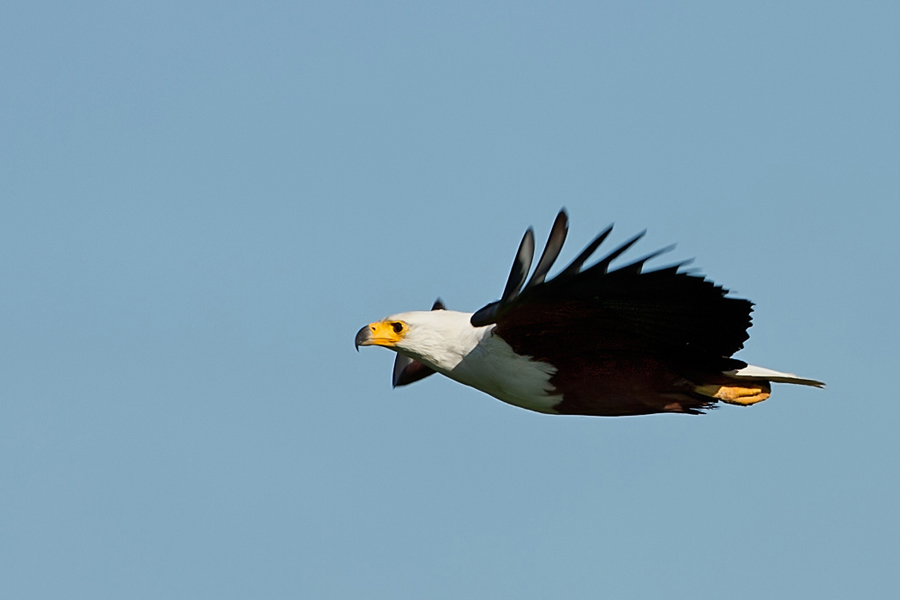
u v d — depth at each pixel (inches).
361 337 589.9
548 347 553.9
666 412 571.5
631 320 529.7
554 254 477.1
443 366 586.9
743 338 531.8
